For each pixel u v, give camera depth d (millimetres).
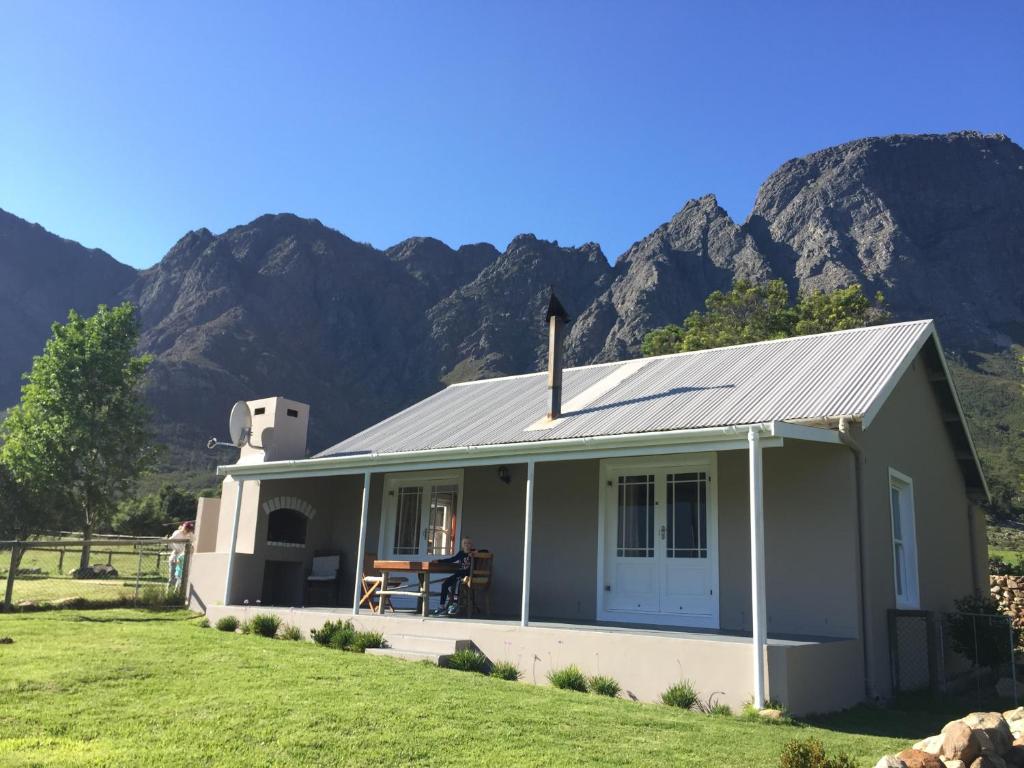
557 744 6320
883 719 8781
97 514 33438
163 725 6371
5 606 13914
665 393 12641
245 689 7645
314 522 16344
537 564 13086
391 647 10977
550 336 13430
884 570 10805
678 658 8844
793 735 7109
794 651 8398
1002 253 150625
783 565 10602
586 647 9578
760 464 8883
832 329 33656
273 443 16312
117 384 33938
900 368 11039
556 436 11633
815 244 150625
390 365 154500
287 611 12859
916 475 12719
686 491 11828
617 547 12305
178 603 15766
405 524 15367
